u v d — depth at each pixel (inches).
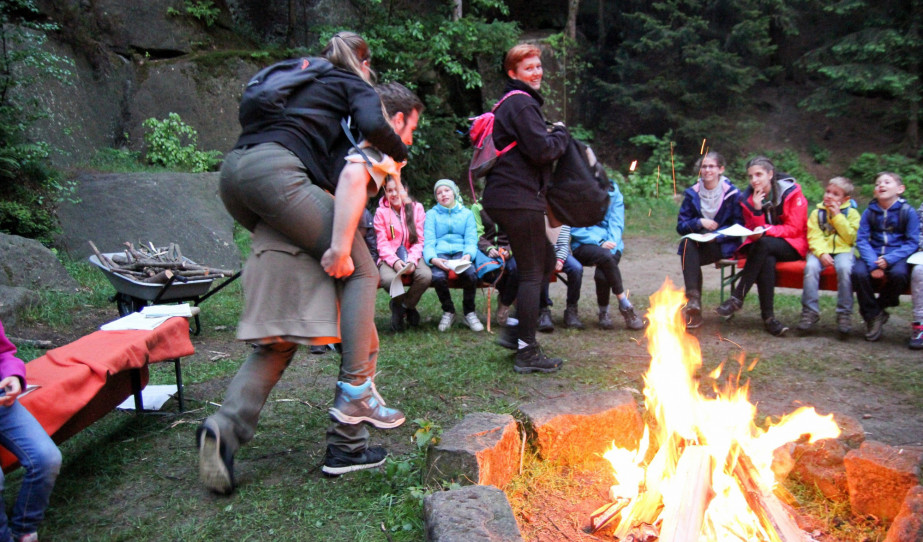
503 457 118.8
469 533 91.9
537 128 165.2
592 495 119.1
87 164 411.5
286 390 175.0
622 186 594.2
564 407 130.8
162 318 156.3
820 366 197.2
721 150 641.6
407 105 125.6
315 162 117.3
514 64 172.7
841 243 231.3
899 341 227.1
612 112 697.6
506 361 199.3
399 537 105.8
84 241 337.4
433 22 537.6
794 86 716.0
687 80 635.5
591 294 319.3
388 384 179.8
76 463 132.3
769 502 100.1
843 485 112.1
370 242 239.0
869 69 581.0
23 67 395.9
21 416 101.9
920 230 220.8
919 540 89.8
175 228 352.8
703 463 100.3
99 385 122.6
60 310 253.8
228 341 229.6
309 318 113.8
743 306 281.1
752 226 237.3
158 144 450.6
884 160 614.5
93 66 458.3
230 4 569.6
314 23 579.5
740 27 598.9
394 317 240.4
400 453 135.6
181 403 159.3
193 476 127.0
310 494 119.1
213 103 488.1
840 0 603.5
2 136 333.4
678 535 92.1
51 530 108.8
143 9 479.5
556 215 177.9
